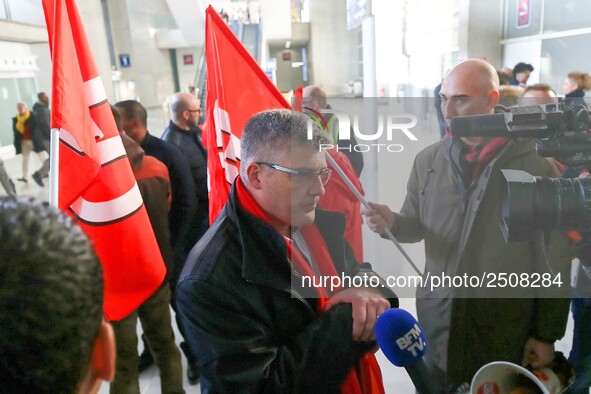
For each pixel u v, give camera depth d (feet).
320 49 33.71
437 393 2.08
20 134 19.60
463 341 2.06
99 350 1.31
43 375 1.09
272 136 2.23
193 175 7.55
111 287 3.74
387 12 9.14
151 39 56.03
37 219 1.15
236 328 2.43
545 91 3.05
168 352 5.71
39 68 28.40
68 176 3.43
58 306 1.09
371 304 2.32
